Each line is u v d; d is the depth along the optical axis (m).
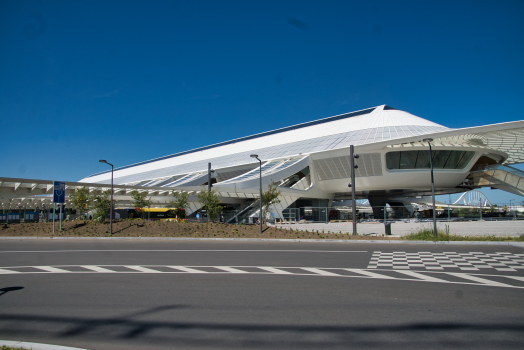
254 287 8.77
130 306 7.12
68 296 7.98
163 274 10.62
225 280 9.67
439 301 7.34
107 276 10.38
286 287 8.74
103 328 5.80
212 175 52.62
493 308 6.82
